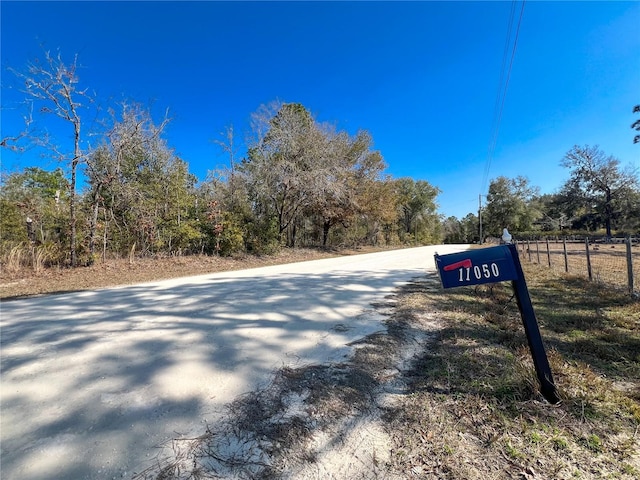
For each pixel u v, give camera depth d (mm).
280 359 3125
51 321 4516
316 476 1642
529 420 2072
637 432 1945
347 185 22516
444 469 1677
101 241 11992
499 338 3576
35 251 10422
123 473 1650
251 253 16828
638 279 7289
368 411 2242
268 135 18312
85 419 2123
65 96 9789
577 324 3992
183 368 2900
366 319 4508
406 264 12586
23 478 1606
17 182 13984
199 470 1677
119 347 3418
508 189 48875
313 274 9609
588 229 41562
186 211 14992
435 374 2758
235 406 2289
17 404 2309
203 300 5781
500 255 2287
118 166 11820
